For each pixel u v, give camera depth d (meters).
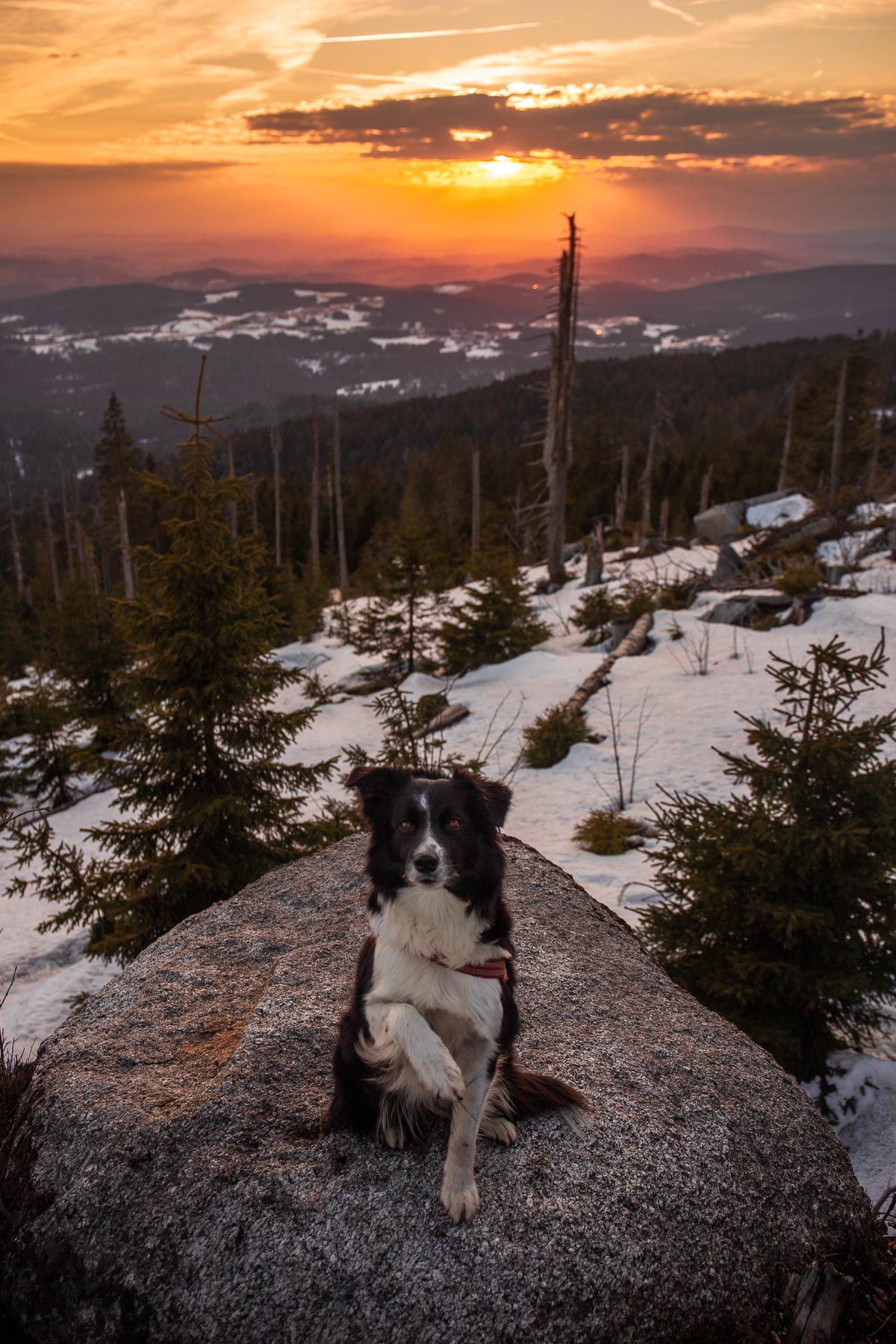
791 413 66.25
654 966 5.38
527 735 19.62
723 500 79.06
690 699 20.53
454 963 3.28
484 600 26.78
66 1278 3.34
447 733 21.67
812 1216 3.70
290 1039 4.12
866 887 7.34
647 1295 3.24
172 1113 3.71
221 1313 3.13
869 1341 3.40
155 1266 3.26
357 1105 3.50
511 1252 3.18
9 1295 3.41
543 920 5.71
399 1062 3.34
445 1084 3.03
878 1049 8.23
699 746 18.08
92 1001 4.86
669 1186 3.51
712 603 27.94
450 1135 3.36
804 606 24.09
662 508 61.50
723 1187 3.59
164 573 9.86
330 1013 4.33
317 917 5.64
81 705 23.39
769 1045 7.24
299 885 6.12
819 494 49.97
